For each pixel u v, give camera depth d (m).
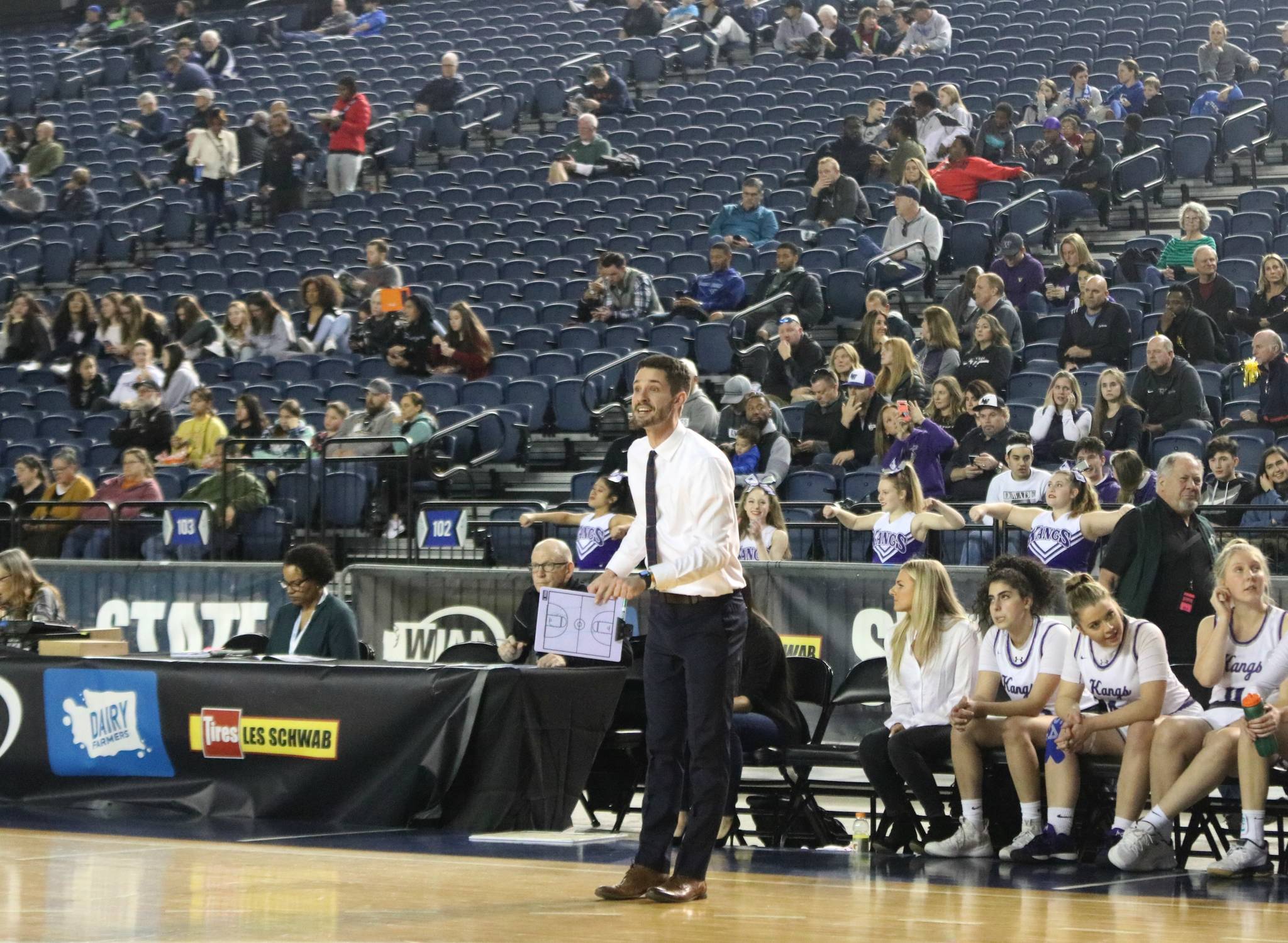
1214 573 7.03
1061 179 17.91
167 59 29.48
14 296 20.30
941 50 23.78
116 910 4.52
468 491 13.72
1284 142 19.17
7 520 12.44
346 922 4.30
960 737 6.87
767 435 12.11
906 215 16.14
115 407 15.99
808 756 7.55
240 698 7.72
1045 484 10.10
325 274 18.22
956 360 13.14
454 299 17.42
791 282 15.27
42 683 8.16
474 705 7.29
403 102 25.77
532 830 7.25
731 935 4.13
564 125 23.56
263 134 24.00
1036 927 4.48
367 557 12.43
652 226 18.91
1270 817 6.99
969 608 8.99
